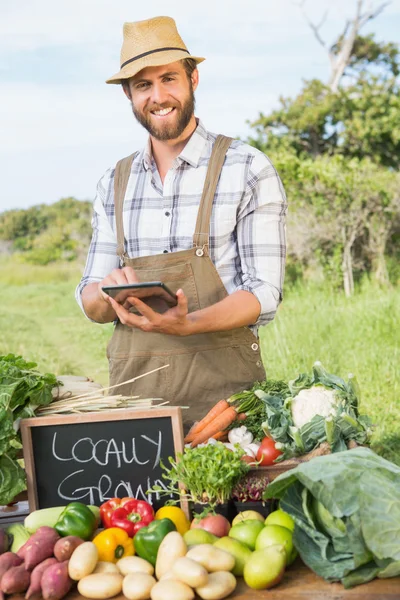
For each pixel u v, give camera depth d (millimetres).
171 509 2170
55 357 8922
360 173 9547
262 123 10148
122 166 2961
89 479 2324
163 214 2820
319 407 2346
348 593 1845
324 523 1934
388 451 5859
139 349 2773
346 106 10211
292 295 8969
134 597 1854
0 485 2230
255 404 2559
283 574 1941
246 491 2176
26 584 1925
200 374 2736
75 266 10016
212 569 1895
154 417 2307
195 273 2740
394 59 10344
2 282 9703
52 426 2336
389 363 7348
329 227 9281
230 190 2760
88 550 1940
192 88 2787
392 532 1828
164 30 2699
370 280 9320
